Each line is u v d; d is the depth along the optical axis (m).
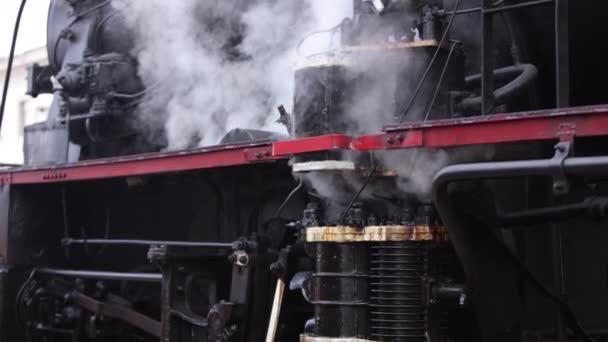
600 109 2.51
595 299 3.49
